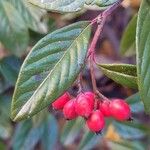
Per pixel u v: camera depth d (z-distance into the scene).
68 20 0.32
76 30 0.19
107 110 0.19
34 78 0.18
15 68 0.32
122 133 0.34
